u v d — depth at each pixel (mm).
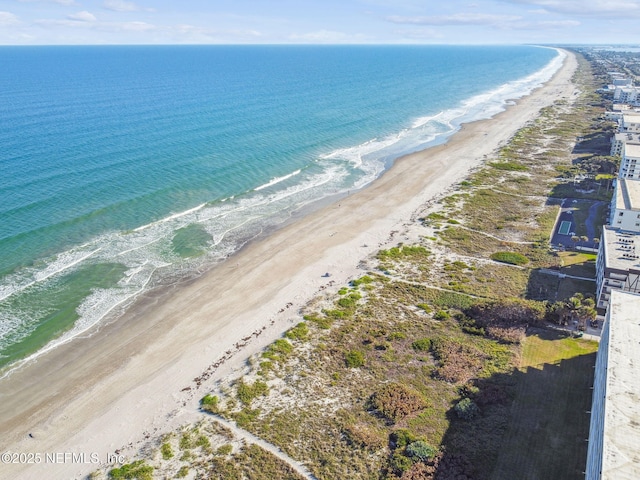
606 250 60938
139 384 49250
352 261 73062
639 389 36375
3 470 39750
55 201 86125
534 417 43906
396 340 54938
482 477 38094
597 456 32906
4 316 58906
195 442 41750
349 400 46406
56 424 44500
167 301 63531
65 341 55750
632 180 85375
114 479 38375
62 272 68062
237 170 108688
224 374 50219
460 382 48469
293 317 59656
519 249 75562
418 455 39656
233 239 80188
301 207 93375
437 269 69938
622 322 44281
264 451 40625
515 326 56219
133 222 82625
